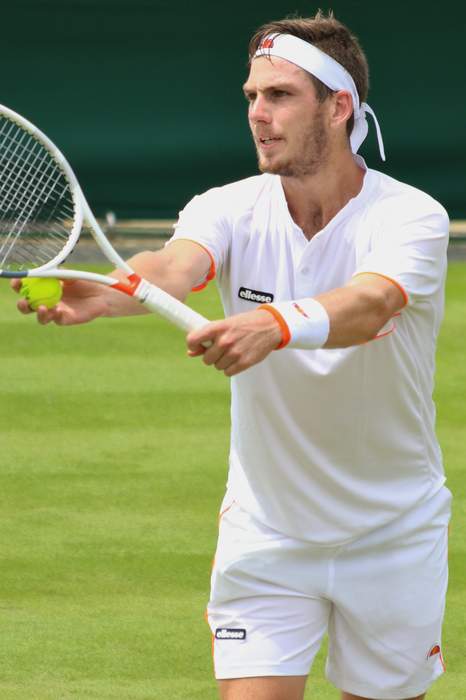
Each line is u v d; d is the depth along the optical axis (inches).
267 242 456.8
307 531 469.1
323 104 443.5
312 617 475.5
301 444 459.5
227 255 463.2
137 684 627.5
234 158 1942.7
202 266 451.2
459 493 910.4
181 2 1919.3
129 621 698.8
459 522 858.1
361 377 449.1
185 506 874.8
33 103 1924.2
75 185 444.8
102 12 1919.3
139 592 738.8
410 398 461.7
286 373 448.5
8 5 1905.8
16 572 761.0
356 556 474.6
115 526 836.0
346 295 406.3
